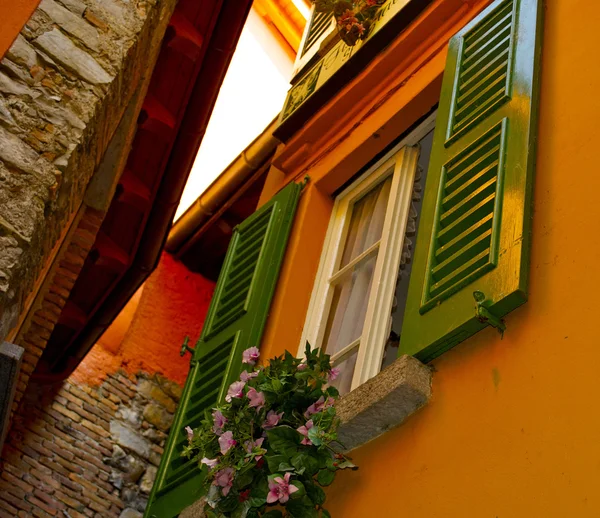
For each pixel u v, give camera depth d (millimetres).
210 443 3387
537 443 2449
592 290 2596
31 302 4641
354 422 3053
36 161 3832
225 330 4410
